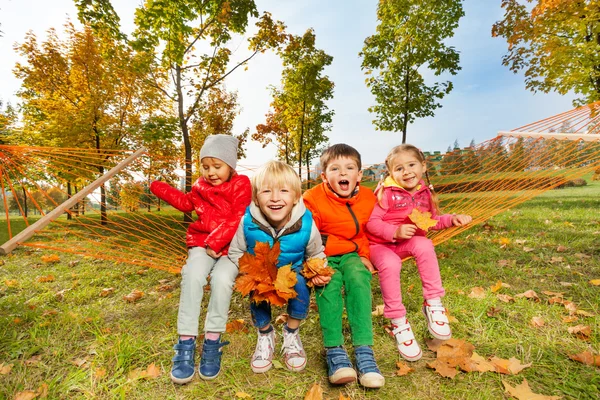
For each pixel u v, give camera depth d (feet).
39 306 9.50
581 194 36.09
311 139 53.78
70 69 35.55
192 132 48.78
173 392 5.38
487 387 5.12
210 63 30.78
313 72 44.86
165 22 26.50
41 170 7.34
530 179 10.69
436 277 6.55
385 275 6.42
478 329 6.90
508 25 26.84
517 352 6.06
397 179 7.72
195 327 5.82
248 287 5.29
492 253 12.42
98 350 6.66
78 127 32.53
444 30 33.14
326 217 6.91
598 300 7.86
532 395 4.79
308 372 5.87
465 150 12.57
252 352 6.59
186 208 7.52
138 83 34.40
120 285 11.44
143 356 6.41
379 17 35.53
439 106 35.17
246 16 29.04
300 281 6.03
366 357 5.49
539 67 26.23
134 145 36.06
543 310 7.60
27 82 35.06
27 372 6.02
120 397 5.14
